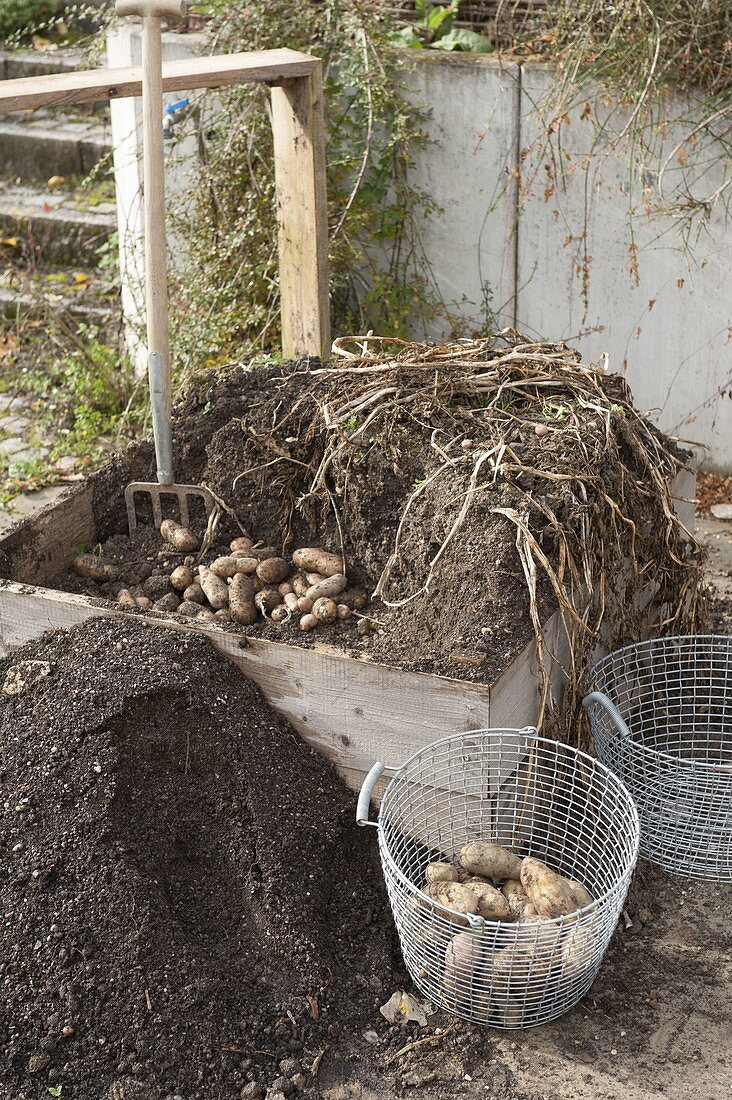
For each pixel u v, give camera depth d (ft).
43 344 19.11
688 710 11.68
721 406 15.67
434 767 9.39
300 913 8.85
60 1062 8.04
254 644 9.96
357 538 11.05
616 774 10.14
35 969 8.36
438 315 16.98
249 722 9.78
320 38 16.52
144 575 11.64
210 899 9.05
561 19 15.10
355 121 16.42
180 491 11.81
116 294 19.53
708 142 14.42
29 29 20.11
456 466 10.37
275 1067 8.08
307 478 11.50
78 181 21.94
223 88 16.14
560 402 11.17
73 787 9.11
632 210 15.02
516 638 9.49
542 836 9.92
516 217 15.93
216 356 16.60
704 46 14.42
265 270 16.19
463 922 8.30
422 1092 7.98
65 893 8.64
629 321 15.80
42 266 20.88
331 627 10.53
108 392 17.33
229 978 8.48
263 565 11.12
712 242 14.84
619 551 10.61
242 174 16.53
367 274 17.24
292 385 11.90
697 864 9.87
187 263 17.53
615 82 14.65
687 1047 8.30
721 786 10.05
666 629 11.59
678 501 12.17
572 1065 8.17
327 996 8.50
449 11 16.62
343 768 9.98
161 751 9.46
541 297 16.28
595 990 8.80
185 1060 7.99
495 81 15.37
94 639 10.19
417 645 9.93
